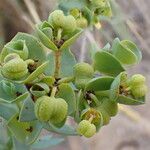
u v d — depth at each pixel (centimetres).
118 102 8
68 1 10
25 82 7
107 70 8
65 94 7
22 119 8
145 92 8
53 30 7
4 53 7
